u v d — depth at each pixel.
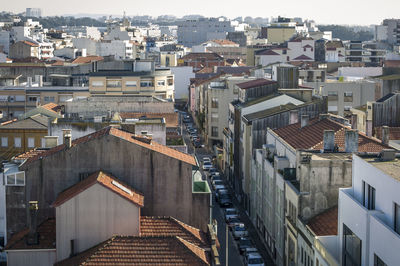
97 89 153.25
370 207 47.69
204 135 164.88
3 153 101.56
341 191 51.69
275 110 102.44
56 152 58.09
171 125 104.25
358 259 47.59
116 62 160.75
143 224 55.44
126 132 63.34
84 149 57.97
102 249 50.25
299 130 81.00
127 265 48.91
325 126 77.31
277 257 75.19
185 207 58.69
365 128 104.00
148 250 50.22
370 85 133.38
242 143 103.69
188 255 49.84
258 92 113.06
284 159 75.00
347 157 63.34
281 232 72.69
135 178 58.19
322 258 51.91
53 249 53.69
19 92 150.00
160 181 58.34
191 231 56.81
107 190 53.09
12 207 58.47
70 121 87.12
